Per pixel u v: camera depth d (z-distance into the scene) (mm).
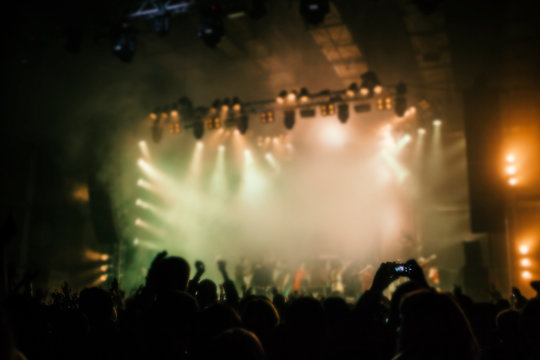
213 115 15898
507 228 15789
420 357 1906
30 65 15141
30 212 16484
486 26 12328
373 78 14375
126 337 2996
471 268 14438
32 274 3576
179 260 2893
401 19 13484
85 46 14883
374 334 2611
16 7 12938
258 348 2275
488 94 13148
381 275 2711
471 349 1952
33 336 3170
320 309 2758
